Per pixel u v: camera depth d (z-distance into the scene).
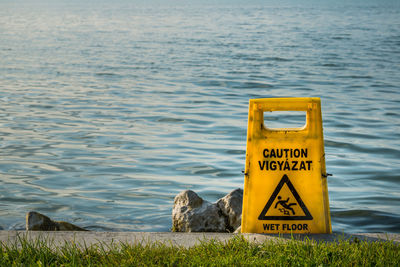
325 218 5.25
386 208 7.40
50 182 8.60
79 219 7.05
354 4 140.25
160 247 4.76
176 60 28.73
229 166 9.54
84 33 48.88
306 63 27.38
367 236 5.18
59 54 31.97
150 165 9.60
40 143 11.17
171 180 8.76
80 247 4.86
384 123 13.16
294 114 14.58
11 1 178.50
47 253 4.51
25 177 8.84
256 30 51.84
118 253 4.59
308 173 5.23
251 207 5.28
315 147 5.21
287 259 4.38
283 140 5.20
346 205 7.53
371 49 34.28
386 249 4.63
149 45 37.69
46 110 15.09
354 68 25.17
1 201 7.71
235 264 4.33
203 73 23.64
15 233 5.24
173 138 11.70
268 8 112.94
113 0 189.38
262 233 5.26
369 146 10.89
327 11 97.00
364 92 18.34
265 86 20.00
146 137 11.79
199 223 6.11
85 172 9.16
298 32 49.31
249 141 5.23
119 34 47.72
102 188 8.34
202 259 4.43
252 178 5.26
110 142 11.32
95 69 25.12
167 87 19.67
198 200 6.27
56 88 19.39
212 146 10.97
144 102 16.45
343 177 8.85
